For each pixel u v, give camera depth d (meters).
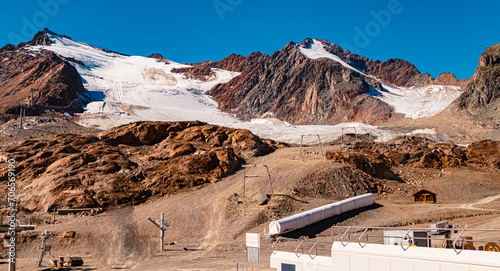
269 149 119.69
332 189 84.50
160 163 95.31
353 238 60.16
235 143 115.50
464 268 22.38
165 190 85.56
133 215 73.56
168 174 89.62
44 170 92.31
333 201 79.56
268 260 49.97
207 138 117.38
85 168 90.00
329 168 91.62
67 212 74.56
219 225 69.06
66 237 60.69
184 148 102.81
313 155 106.62
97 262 51.88
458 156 118.19
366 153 109.69
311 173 89.19
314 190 82.94
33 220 69.88
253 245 31.11
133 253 55.88
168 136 121.19
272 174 91.12
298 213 70.94
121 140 119.50
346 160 98.69
